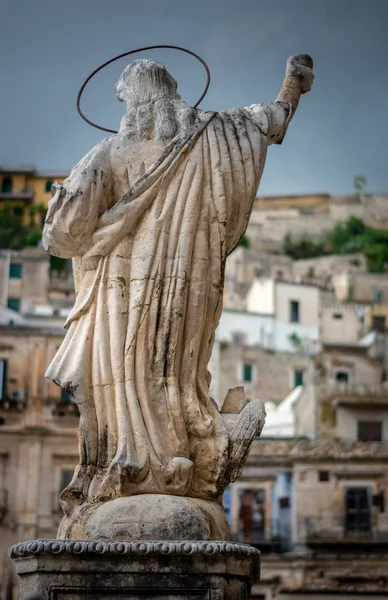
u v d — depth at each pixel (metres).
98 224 8.16
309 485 55.22
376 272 105.94
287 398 70.94
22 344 53.31
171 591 7.09
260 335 84.31
